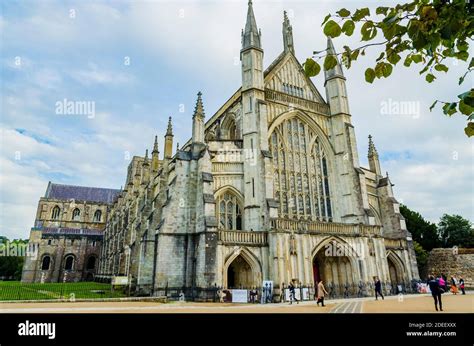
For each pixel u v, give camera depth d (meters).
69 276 98.00
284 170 43.62
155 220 42.75
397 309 21.59
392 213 49.56
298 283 33.62
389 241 45.22
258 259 34.22
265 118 40.91
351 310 21.38
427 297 34.72
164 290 33.78
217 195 39.16
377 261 39.97
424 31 5.20
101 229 117.69
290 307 24.77
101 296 38.56
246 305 27.08
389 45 6.05
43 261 96.62
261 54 44.47
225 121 50.25
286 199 42.53
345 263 39.62
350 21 5.58
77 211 118.31
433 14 5.02
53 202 115.75
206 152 37.75
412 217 67.12
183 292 34.00
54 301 30.52
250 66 43.09
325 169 47.66
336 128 48.88
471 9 5.02
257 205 37.31
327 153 48.31
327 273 39.78
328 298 35.78
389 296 37.69
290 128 46.06
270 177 38.06
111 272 76.81
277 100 44.97
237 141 41.66
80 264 100.19
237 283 36.12
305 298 33.31
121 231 69.62
